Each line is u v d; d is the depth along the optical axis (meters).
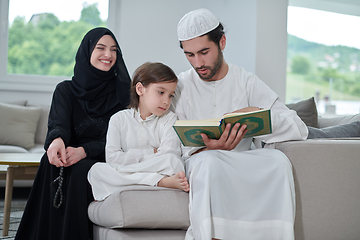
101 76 2.00
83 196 1.59
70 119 1.91
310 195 1.56
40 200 1.67
